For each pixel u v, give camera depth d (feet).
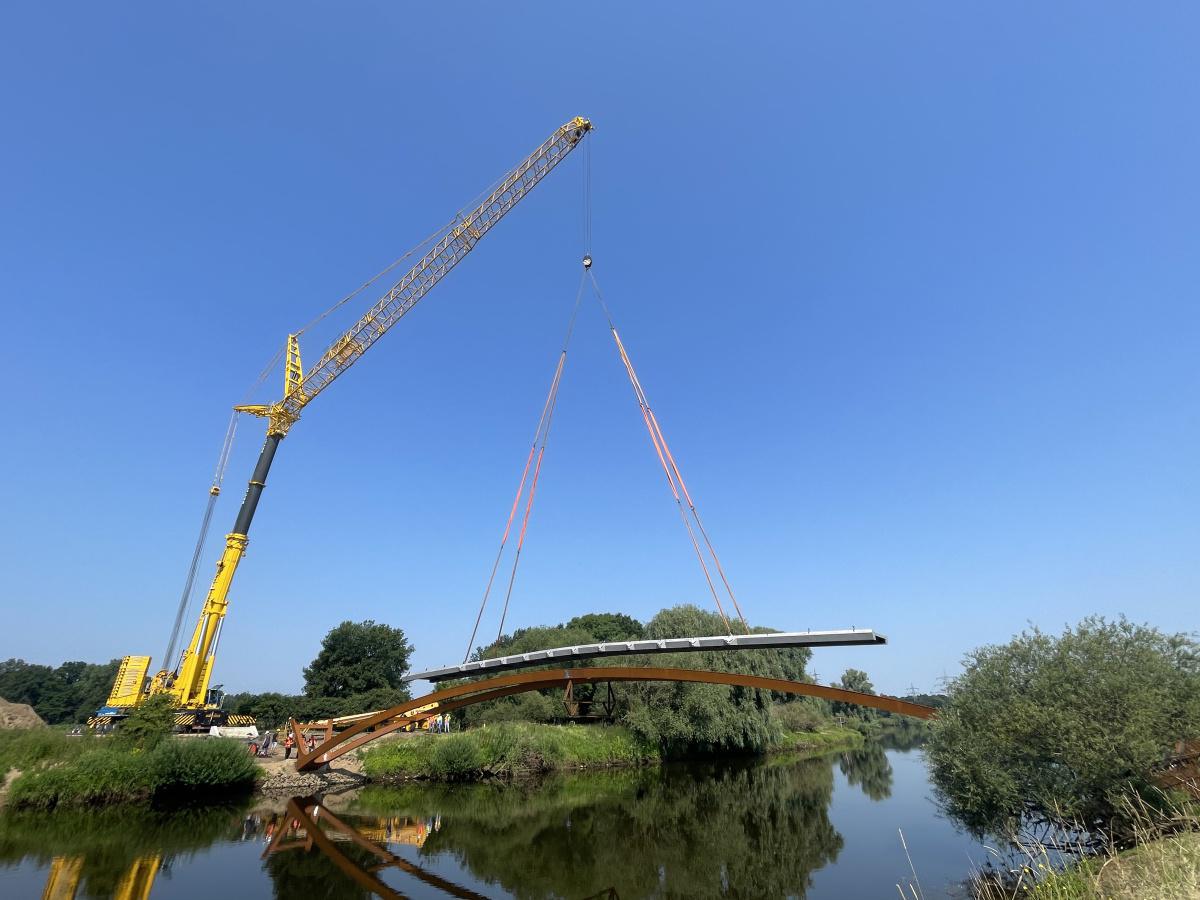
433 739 149.28
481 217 169.37
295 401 184.85
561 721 199.72
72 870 71.72
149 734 119.75
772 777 157.28
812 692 77.97
